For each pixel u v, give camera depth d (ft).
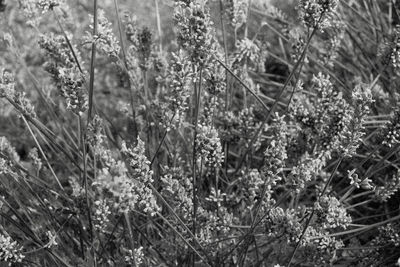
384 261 9.44
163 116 8.69
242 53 10.12
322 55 11.75
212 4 15.29
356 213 11.61
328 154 9.05
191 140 11.41
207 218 8.87
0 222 10.03
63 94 8.07
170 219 9.69
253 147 10.70
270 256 9.81
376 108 11.85
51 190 10.46
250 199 8.26
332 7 7.95
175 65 7.98
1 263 9.46
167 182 8.42
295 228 7.88
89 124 8.82
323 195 8.09
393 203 11.30
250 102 12.66
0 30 16.67
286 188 9.64
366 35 13.61
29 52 16.25
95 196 9.05
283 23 13.10
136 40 11.00
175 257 9.61
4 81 8.46
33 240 9.23
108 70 16.16
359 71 13.71
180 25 7.82
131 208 6.71
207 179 11.27
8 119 14.92
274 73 15.74
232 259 9.57
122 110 12.24
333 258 8.80
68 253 9.62
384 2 15.62
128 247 9.82
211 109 9.55
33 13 10.39
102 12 8.56
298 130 9.82
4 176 10.23
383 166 9.41
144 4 18.19
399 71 11.51
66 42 10.02
